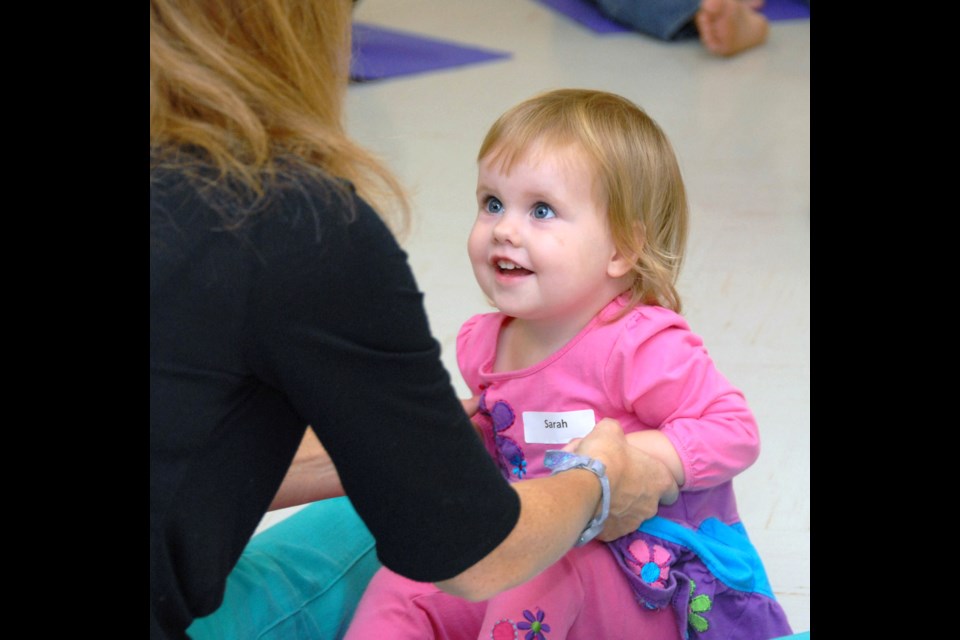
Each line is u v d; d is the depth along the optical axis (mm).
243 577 1317
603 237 1364
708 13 4035
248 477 940
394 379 895
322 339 875
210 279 861
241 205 868
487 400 1455
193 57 872
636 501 1260
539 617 1310
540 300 1361
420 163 3273
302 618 1333
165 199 868
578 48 4281
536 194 1345
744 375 2215
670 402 1345
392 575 1392
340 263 869
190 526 915
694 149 3289
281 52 902
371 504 925
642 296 1416
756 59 4070
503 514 951
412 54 4242
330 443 913
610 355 1353
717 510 1405
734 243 2742
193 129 872
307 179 880
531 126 1360
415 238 2826
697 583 1346
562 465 1143
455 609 1386
